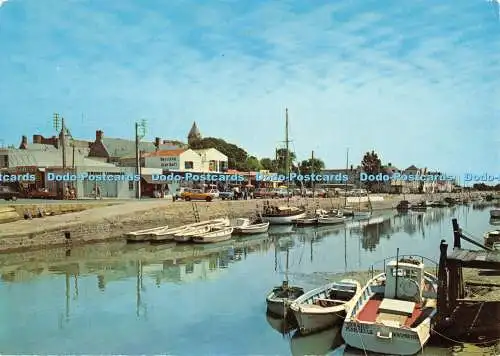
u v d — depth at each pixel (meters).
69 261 28.22
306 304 15.46
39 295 20.16
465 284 18.66
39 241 30.44
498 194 135.25
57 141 67.25
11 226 31.34
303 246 35.72
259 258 29.98
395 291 15.50
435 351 12.75
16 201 42.12
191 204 44.38
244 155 96.06
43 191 47.38
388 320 13.66
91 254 30.66
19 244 29.31
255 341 14.39
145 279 23.50
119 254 30.89
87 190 49.28
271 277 23.77
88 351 13.47
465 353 12.42
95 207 39.12
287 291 17.50
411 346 12.48
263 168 98.38
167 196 55.25
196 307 18.19
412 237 41.59
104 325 15.99
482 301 13.92
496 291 17.73
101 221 35.03
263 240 39.22
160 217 40.59
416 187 133.88
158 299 19.47
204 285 22.08
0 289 21.20
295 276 23.89
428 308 14.55
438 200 100.25
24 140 66.25
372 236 42.53
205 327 15.73
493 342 13.16
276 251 33.03
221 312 17.48
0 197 43.38
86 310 17.84
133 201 45.12
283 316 15.98
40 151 58.91
